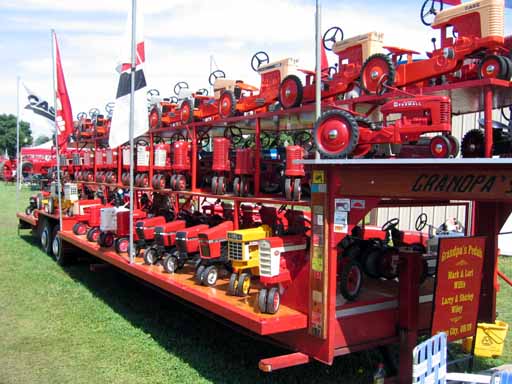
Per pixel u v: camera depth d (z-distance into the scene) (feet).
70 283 29.32
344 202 13.17
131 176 22.26
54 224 37.45
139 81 23.39
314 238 13.88
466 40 15.81
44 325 21.77
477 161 10.11
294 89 18.44
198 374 16.74
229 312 14.94
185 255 20.72
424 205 17.25
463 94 14.75
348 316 14.06
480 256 14.64
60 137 35.58
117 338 20.26
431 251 18.29
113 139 23.99
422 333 15.90
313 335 13.88
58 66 35.04
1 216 64.59
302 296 14.56
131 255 22.50
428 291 16.25
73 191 34.55
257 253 17.06
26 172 115.85
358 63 18.26
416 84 17.46
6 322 22.12
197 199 32.14
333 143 13.89
